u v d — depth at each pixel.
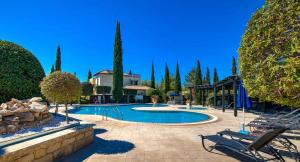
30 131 5.01
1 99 6.25
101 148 5.72
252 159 4.82
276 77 4.09
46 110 6.37
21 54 6.89
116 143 6.28
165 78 45.97
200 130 8.44
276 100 4.49
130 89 44.06
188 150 5.56
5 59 6.38
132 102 36.16
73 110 19.97
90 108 24.84
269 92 4.39
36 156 4.02
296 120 4.80
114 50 34.22
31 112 5.67
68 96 6.03
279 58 4.07
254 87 4.80
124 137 7.11
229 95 23.66
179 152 5.38
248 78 4.99
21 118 5.26
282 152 5.38
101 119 11.77
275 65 4.06
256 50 4.59
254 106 19.36
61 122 6.50
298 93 3.96
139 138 6.96
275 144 5.94
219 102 25.64
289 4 4.02
